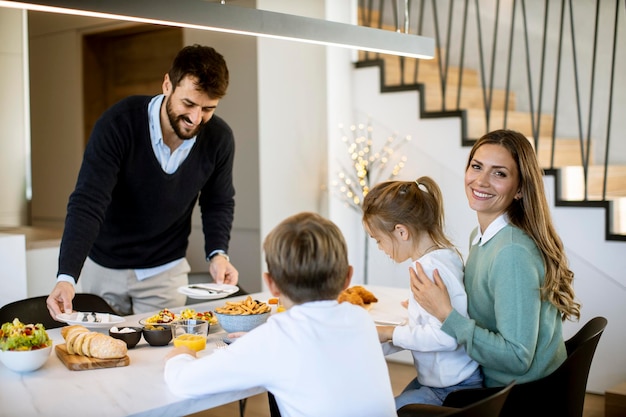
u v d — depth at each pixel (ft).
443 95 15.47
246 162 15.07
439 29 18.44
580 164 15.81
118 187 9.51
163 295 10.23
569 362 6.66
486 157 7.23
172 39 18.42
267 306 7.97
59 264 8.36
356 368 5.57
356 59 16.98
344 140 16.88
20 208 17.70
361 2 17.29
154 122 9.25
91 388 5.97
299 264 5.54
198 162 9.91
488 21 17.63
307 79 15.92
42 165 20.03
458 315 6.91
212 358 5.65
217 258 10.36
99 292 10.05
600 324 7.16
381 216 7.50
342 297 8.89
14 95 17.39
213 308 9.32
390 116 16.25
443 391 7.32
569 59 16.28
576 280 13.73
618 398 11.74
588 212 13.47
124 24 18.07
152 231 9.89
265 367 5.48
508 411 6.58
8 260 11.51
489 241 7.28
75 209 8.66
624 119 15.44
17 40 17.34
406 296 9.93
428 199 7.49
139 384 6.08
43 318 8.67
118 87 19.56
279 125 15.24
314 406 5.41
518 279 6.81
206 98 8.66
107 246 9.88
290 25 7.77
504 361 6.72
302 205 15.94
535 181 7.16
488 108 15.40
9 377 6.27
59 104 19.60
